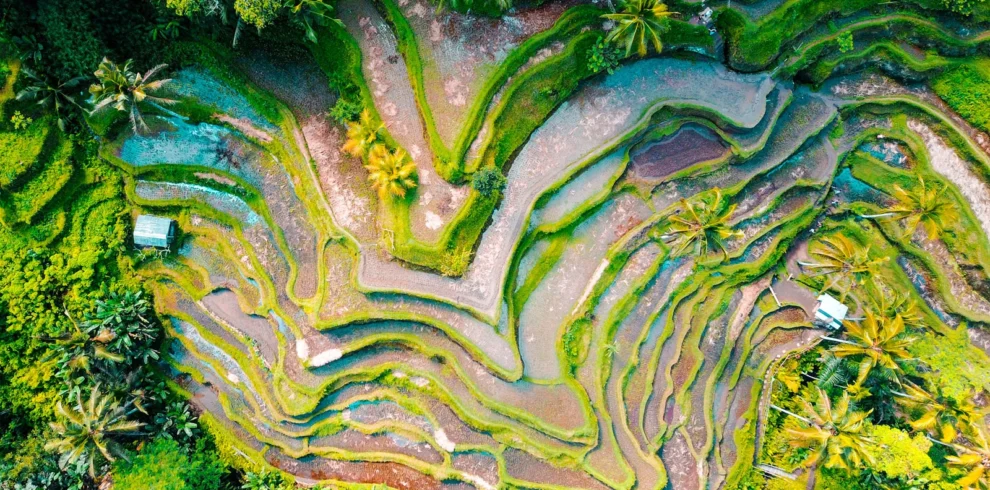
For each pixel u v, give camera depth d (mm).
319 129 30234
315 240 30859
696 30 28938
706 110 30250
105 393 28703
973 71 30219
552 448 31359
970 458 28094
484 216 29484
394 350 31328
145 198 30969
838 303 31625
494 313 29734
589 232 31641
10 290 29141
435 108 28844
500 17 28688
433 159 29109
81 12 27094
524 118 29672
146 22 28453
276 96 30250
